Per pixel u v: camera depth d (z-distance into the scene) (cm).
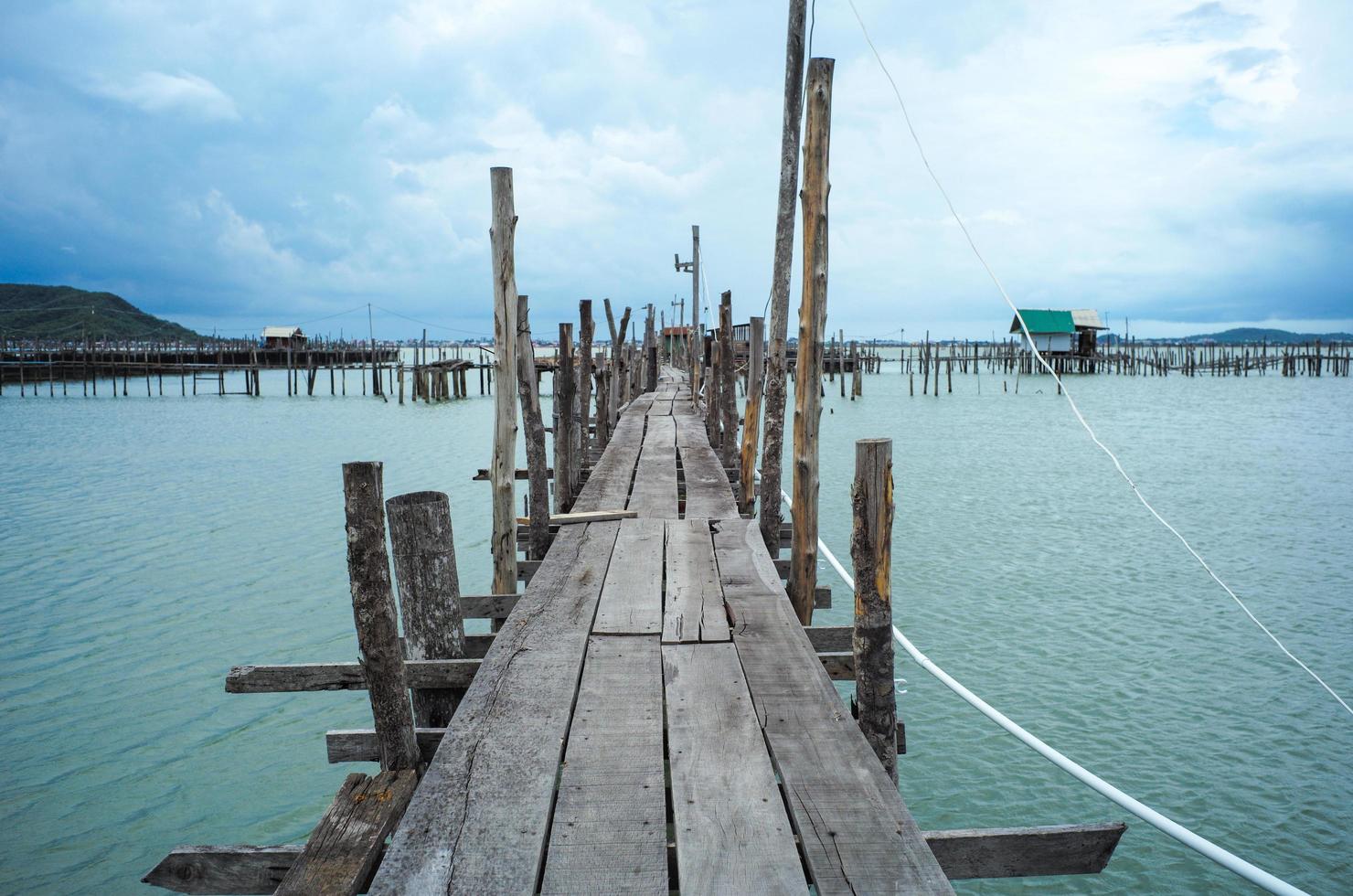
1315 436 3100
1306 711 869
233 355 6475
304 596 1239
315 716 891
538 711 353
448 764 311
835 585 1327
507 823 275
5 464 2511
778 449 664
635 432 1342
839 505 1858
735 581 536
